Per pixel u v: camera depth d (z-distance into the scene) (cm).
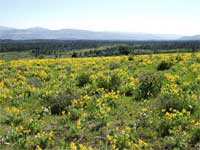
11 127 1144
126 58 3691
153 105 1337
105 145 957
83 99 1470
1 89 1783
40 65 3247
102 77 1905
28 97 1631
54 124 1191
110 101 1404
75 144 988
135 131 1045
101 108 1277
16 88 1842
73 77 2205
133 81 1795
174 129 1017
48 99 1464
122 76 2062
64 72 2575
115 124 1132
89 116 1228
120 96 1510
